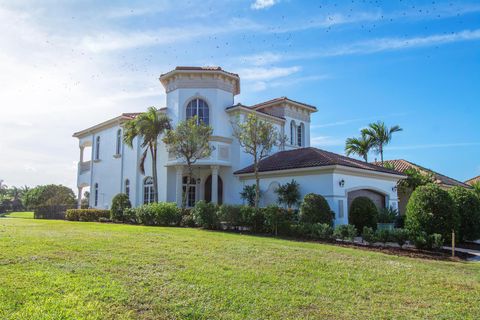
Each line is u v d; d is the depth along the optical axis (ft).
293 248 37.52
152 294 20.86
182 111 82.23
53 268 24.97
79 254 29.81
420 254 39.81
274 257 32.22
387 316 19.48
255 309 19.53
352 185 66.28
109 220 76.38
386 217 62.59
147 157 87.66
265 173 71.77
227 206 55.57
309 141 100.42
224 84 84.74
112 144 101.40
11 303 18.33
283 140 73.41
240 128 68.39
